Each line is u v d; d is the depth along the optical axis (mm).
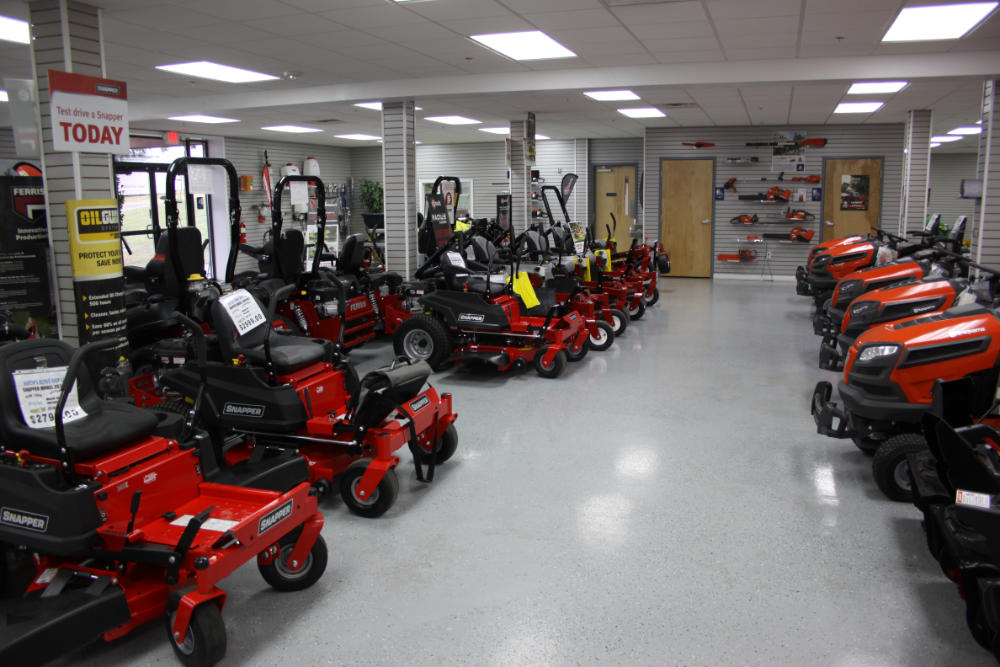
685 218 14133
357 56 7379
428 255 8242
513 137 12406
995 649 2217
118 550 2377
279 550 2760
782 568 2977
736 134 13562
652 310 10188
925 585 2838
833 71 7523
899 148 12836
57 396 2594
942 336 3482
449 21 5910
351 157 19078
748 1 5309
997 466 2643
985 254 7473
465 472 4066
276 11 5551
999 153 7285
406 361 3889
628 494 3744
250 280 6281
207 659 2266
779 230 13633
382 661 2391
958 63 7195
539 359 6215
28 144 4902
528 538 3262
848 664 2352
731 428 4816
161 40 6520
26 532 2369
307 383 3691
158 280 5398
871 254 8070
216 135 14375
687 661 2369
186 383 3738
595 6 5453
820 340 7848
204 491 2779
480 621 2613
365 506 3486
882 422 3734
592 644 2463
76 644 2164
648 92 9047
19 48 6574
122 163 9672
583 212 16969
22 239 5055
